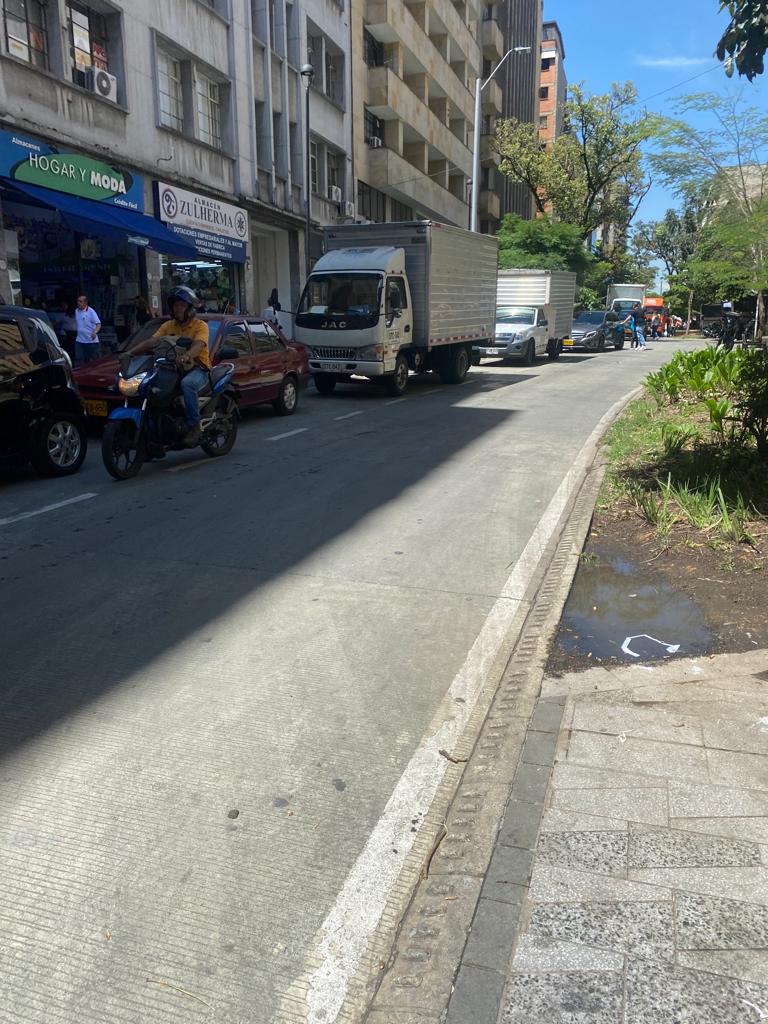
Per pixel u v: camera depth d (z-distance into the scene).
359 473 9.04
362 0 30.73
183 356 8.66
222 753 3.42
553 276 28.56
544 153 46.47
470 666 4.28
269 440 11.16
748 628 4.42
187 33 19.47
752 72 5.69
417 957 2.32
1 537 6.46
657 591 5.10
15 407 8.09
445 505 7.66
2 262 14.27
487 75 51.75
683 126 13.84
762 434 7.46
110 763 3.34
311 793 3.15
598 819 2.84
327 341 16.00
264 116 23.64
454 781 3.23
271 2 24.00
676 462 8.16
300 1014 2.19
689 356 15.26
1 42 13.75
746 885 2.50
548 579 5.47
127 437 8.64
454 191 46.59
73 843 2.86
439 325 17.95
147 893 2.63
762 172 14.16
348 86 29.78
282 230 26.33
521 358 26.73
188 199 19.47
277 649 4.45
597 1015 2.08
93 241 17.48
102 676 4.10
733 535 5.86
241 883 2.67
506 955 2.29
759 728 3.38
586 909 2.44
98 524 6.87
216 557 6.03
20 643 4.48
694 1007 2.09
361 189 32.19
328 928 2.49
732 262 15.17
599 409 14.77
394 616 4.95
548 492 8.22
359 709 3.80
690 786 3.00
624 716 3.53
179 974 2.32
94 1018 2.18
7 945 2.42
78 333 15.52
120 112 17.12
